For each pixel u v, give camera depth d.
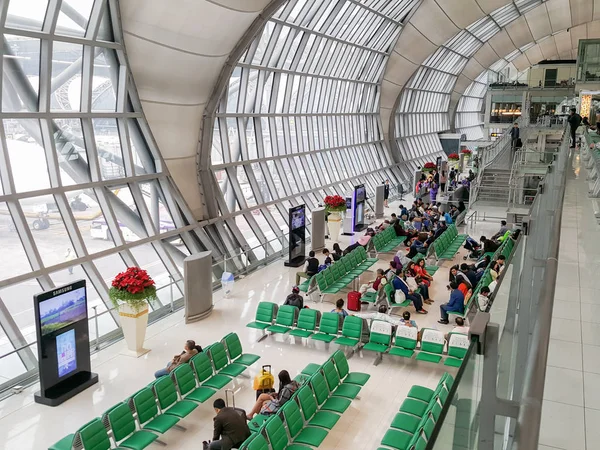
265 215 21.20
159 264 15.03
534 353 2.00
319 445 8.12
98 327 12.41
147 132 15.64
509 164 26.81
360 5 23.91
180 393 9.16
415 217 23.20
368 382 10.53
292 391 8.92
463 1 31.95
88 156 13.48
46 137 12.02
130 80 14.52
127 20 13.51
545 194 6.09
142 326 11.80
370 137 35.41
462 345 10.73
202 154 18.19
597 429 2.75
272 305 12.57
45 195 11.96
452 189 32.56
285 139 23.80
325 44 24.23
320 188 26.09
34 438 8.66
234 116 19.78
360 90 32.16
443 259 18.77
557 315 4.32
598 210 8.85
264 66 20.59
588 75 39.00
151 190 16.17
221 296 15.64
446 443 1.62
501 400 2.13
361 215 24.62
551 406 2.98
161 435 8.79
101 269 13.36
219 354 10.25
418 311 14.20
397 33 32.19
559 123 39.00
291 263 18.81
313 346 12.15
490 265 13.70
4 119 11.05
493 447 2.13
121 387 10.36
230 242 18.33
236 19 15.84
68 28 12.07
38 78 11.70
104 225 13.66
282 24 19.69
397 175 37.06
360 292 14.42
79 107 13.13
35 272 11.16
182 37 14.84
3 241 11.13
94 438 7.30
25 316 11.35
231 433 7.74
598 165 10.77
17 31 10.64
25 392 10.12
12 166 11.33
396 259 16.47
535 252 4.45
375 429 8.89
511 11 44.38
